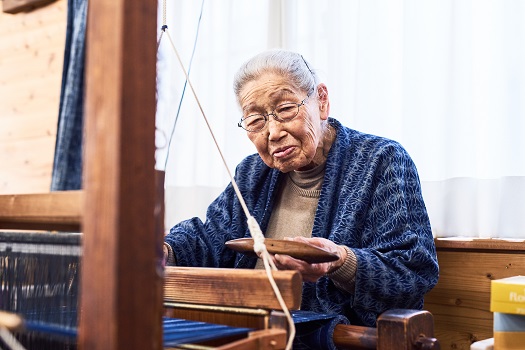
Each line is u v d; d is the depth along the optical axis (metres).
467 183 1.57
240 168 1.71
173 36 2.24
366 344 1.01
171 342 0.74
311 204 1.56
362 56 1.79
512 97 1.51
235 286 0.89
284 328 0.83
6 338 0.83
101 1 0.63
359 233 1.42
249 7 2.12
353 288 1.28
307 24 1.95
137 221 0.62
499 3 1.54
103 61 0.62
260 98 1.41
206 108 2.16
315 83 1.47
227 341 0.81
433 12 1.67
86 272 0.61
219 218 1.66
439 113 1.64
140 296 0.62
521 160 1.49
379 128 1.76
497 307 0.93
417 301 1.34
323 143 1.55
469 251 1.55
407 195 1.42
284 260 1.15
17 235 0.88
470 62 1.58
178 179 2.17
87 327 0.61
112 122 0.61
